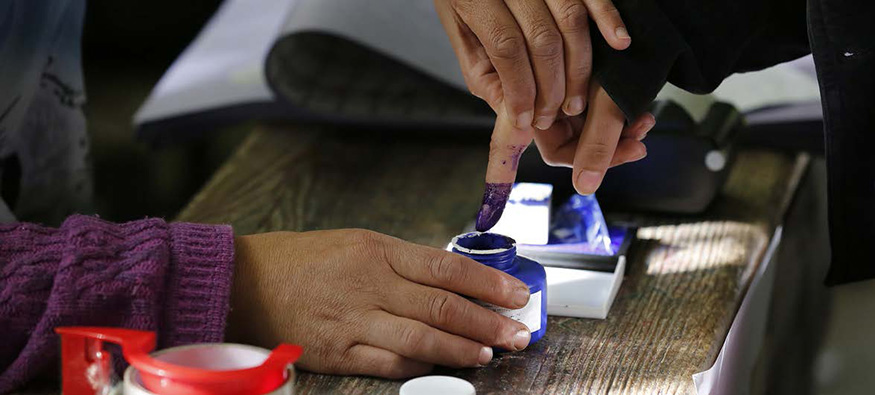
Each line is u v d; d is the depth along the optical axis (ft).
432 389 3.29
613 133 3.63
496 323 3.50
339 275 3.50
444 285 3.50
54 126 4.33
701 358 3.58
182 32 10.59
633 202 4.40
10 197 4.21
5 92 4.07
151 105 5.38
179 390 2.99
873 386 3.97
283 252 3.54
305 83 4.95
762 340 4.36
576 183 3.67
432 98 4.94
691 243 4.21
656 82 3.58
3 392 3.36
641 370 3.53
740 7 3.70
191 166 8.39
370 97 4.97
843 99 3.91
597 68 3.59
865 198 4.01
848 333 4.14
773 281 4.48
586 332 3.69
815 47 3.85
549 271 3.93
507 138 3.67
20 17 4.06
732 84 5.05
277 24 6.15
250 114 5.21
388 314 3.48
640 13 3.59
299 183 4.61
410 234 4.25
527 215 4.03
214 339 3.41
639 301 3.85
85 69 10.57
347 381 3.47
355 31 4.76
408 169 4.77
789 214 4.61
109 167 8.86
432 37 4.96
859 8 3.80
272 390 3.01
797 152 4.99
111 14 10.43
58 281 3.33
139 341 3.07
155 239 3.44
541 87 3.59
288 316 3.49
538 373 3.51
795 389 4.49
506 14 3.59
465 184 4.66
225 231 3.51
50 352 3.33
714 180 4.34
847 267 4.12
